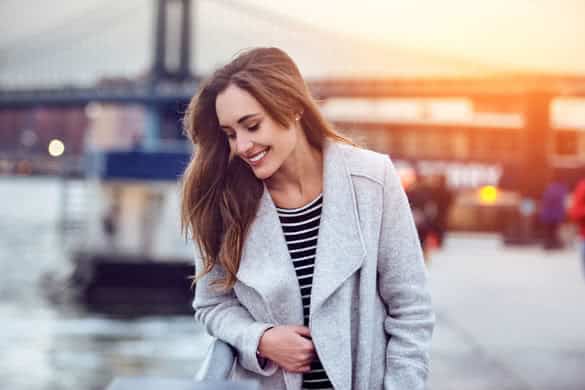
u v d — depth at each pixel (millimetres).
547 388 5906
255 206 2367
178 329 14594
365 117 38312
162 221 17812
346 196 2369
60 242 32312
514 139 39531
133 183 17875
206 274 2447
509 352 7285
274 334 2318
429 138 38375
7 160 158000
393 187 2420
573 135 46969
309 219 2383
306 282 2359
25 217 47094
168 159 17781
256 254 2365
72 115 169375
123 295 17828
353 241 2350
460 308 9977
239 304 2463
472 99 74938
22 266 24719
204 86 2307
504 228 26859
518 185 39031
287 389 2332
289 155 2365
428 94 78188
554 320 9125
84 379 10398
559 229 22609
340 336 2328
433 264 16141
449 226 26859
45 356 11891
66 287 18344
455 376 6273
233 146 2291
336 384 2305
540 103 64562
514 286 12406
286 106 2264
